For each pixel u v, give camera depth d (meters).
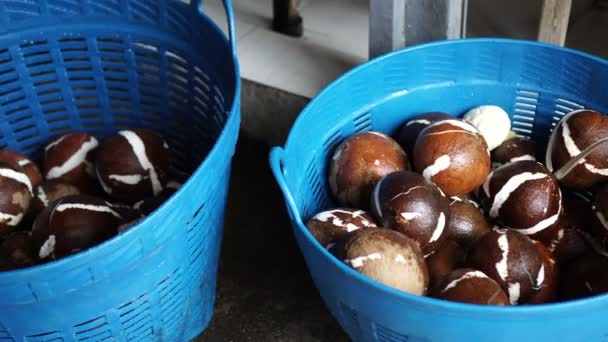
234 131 0.84
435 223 0.88
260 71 1.31
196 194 0.79
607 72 0.99
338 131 1.05
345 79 1.01
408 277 0.80
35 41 1.09
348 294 0.76
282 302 1.08
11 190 0.98
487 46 1.05
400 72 1.06
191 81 1.08
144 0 1.04
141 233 0.73
